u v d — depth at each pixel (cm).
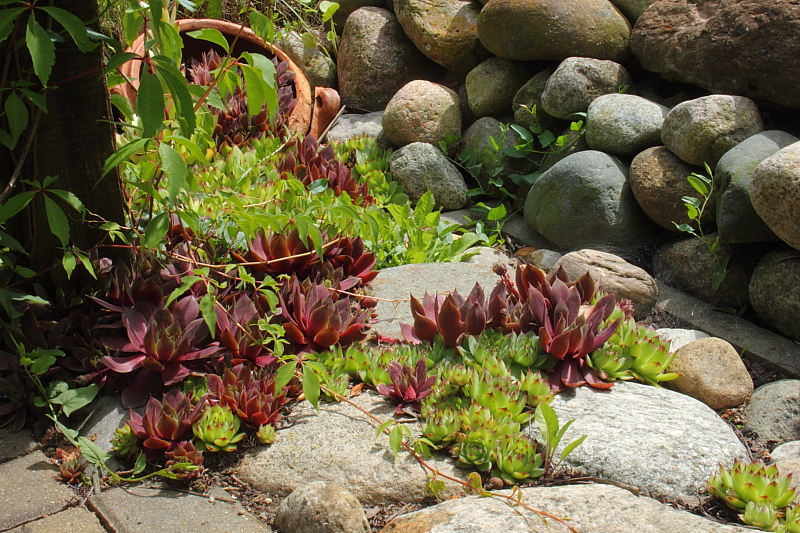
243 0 689
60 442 294
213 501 265
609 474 266
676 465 267
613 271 408
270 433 285
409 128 585
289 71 650
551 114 528
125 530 247
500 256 497
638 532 230
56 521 254
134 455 283
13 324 308
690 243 429
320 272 377
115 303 329
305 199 414
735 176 387
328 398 311
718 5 473
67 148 312
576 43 526
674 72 490
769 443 306
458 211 564
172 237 371
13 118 263
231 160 491
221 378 305
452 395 303
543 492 255
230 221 391
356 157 586
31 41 235
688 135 427
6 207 266
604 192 459
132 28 312
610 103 487
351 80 682
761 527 242
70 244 327
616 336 331
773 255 383
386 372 315
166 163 251
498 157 568
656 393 310
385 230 466
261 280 369
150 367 304
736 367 333
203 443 282
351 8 721
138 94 256
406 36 682
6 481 272
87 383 307
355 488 266
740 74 436
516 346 319
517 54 549
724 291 412
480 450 273
